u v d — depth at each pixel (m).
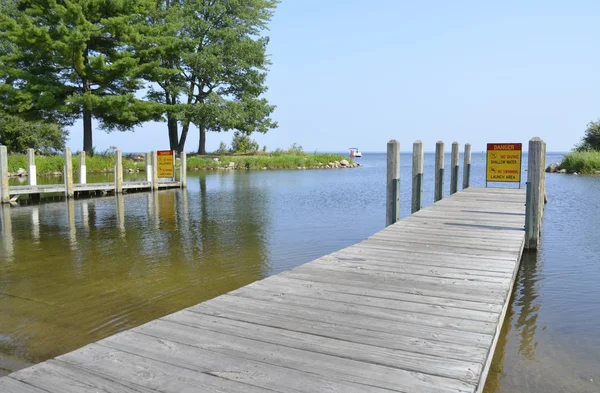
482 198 12.05
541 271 7.03
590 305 5.51
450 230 7.72
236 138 53.78
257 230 10.72
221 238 9.74
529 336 4.59
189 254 8.23
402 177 32.62
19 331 4.72
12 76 30.41
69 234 10.20
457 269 5.24
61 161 31.06
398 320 3.65
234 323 3.56
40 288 6.19
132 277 6.72
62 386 2.59
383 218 12.58
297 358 2.97
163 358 2.95
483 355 3.02
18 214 13.35
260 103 42.97
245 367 2.83
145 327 3.48
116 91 33.59
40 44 29.36
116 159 19.05
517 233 7.46
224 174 34.72
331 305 4.00
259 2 43.38
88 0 30.25
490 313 3.81
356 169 44.25
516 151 12.80
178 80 41.16
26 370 2.79
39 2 30.50
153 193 19.77
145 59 33.81
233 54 41.38
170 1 42.53
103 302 5.62
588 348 4.30
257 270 7.14
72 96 30.42
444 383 2.65
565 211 13.61
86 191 19.25
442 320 3.65
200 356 2.98
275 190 21.12
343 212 13.78
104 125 37.47
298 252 8.41
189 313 3.79
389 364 2.89
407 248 6.35
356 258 5.77
